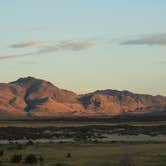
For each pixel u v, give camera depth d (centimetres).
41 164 4934
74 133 14250
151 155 5869
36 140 10812
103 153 6275
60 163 5009
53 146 7744
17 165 4806
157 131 15038
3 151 6412
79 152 6494
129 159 4791
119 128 17575
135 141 9475
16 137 11688
